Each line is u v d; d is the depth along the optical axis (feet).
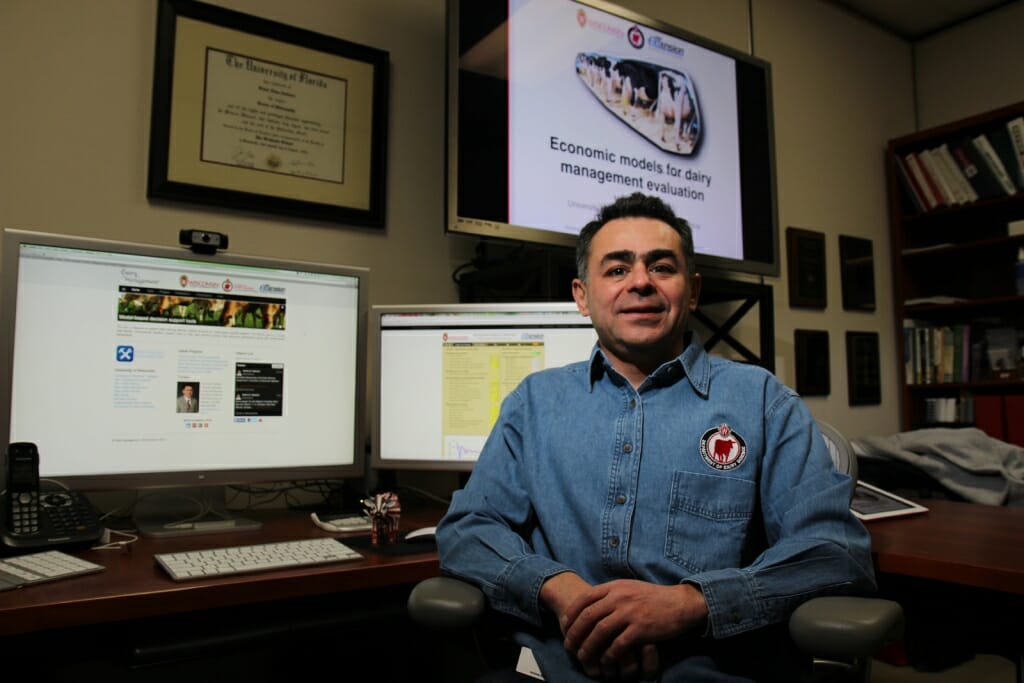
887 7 10.46
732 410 3.25
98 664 4.28
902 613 2.50
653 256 3.41
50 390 3.80
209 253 4.27
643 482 3.17
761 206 7.79
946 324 10.43
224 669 4.76
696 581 2.72
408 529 4.17
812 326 9.28
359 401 4.69
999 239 9.13
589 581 3.14
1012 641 4.61
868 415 9.77
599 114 6.63
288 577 3.01
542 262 5.60
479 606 2.76
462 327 4.99
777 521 3.08
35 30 4.79
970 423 9.44
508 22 6.14
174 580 2.88
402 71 6.30
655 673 2.74
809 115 9.71
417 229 6.22
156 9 5.23
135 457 3.99
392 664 5.22
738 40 8.96
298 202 5.58
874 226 10.34
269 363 4.43
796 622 2.46
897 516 4.25
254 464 4.33
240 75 5.46
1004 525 3.99
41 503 3.53
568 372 3.72
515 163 6.04
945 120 10.95
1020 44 10.18
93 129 4.92
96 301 3.96
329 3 5.95
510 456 3.55
